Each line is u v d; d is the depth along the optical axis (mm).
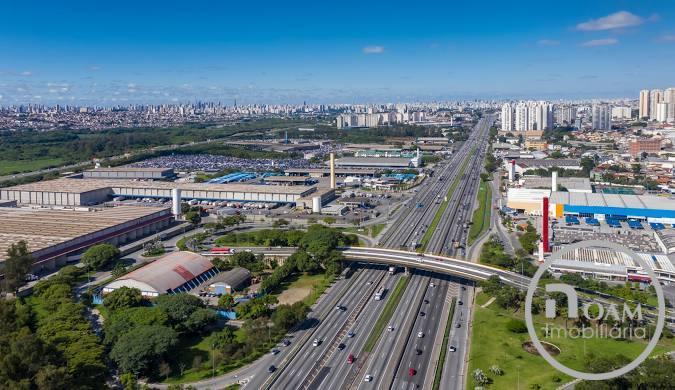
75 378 107250
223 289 171125
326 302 163000
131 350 116875
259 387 113938
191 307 142750
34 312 149500
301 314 146125
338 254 189750
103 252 194625
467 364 122562
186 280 175125
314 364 123875
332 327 144500
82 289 174625
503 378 113438
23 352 104438
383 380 116312
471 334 137625
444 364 123000
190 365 123750
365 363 124062
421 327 143750
